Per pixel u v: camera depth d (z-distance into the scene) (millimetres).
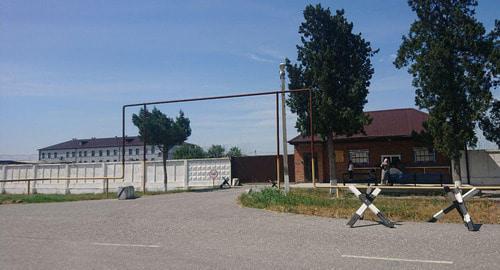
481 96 18094
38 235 9797
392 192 21328
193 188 29250
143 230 10227
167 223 11297
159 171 30688
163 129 27188
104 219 12422
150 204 16656
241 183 31750
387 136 27984
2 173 34781
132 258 7188
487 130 19141
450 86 18578
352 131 20750
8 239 9320
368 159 28797
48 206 17188
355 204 14594
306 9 20938
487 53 18312
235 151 55219
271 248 7902
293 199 15383
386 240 8609
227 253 7500
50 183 33156
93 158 98438
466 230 9773
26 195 26844
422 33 19297
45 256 7449
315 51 20719
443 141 18719
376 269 6301
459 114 18578
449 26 18812
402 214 12195
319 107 20266
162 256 7320
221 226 10609
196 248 7977
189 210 14117
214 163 30469
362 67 21016
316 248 7863
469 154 24844
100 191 31359
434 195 19516
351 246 8031
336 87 20750
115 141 98938
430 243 8266
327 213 12469
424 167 26609
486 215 12141
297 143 30453
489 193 21016
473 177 24594
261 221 11336
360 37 20953
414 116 30234
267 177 31797
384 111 32031
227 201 16875
